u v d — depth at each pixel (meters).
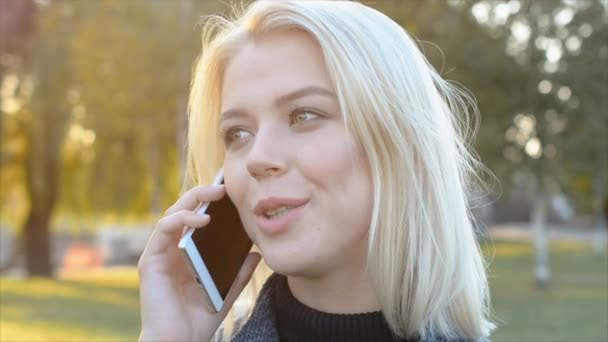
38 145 17.02
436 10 12.10
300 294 1.58
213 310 1.59
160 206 17.81
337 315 1.52
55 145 16.98
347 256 1.48
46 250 18.56
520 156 12.70
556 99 12.32
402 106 1.45
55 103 15.11
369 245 1.41
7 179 19.19
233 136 1.51
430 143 1.48
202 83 1.63
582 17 12.06
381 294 1.47
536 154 12.77
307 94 1.40
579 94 12.22
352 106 1.38
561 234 34.72
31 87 15.20
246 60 1.47
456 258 1.51
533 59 12.25
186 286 1.62
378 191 1.40
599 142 12.34
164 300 1.55
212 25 1.74
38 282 15.09
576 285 14.32
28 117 16.58
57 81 14.60
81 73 13.56
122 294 12.88
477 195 2.42
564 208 38.97
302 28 1.44
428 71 1.57
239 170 1.47
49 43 13.95
